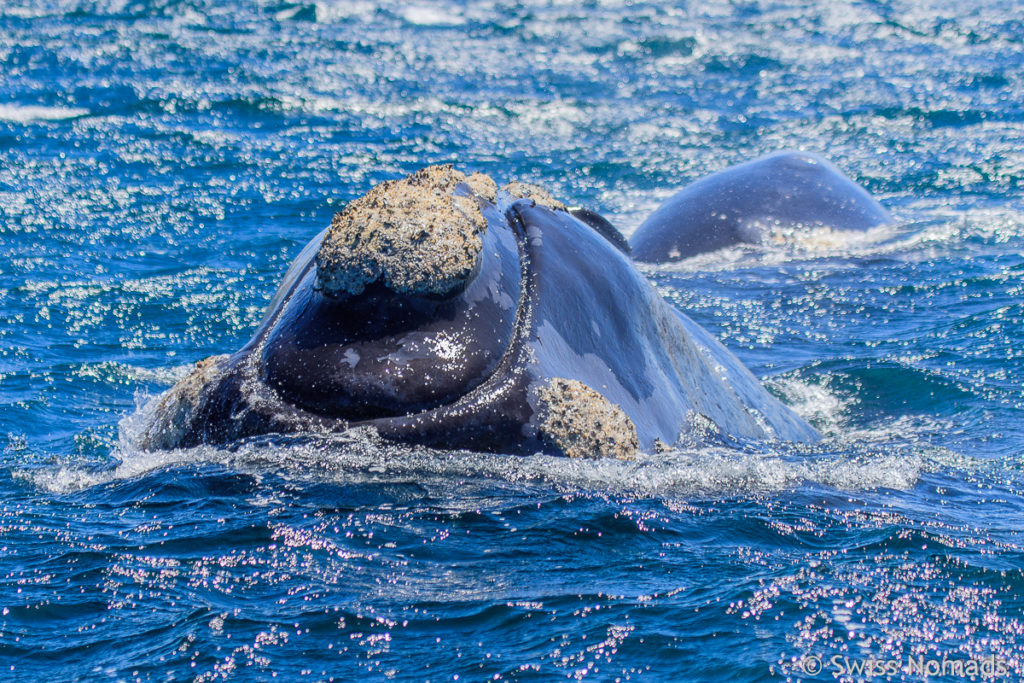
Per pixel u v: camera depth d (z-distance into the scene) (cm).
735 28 14600
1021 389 3828
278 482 2136
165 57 11381
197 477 2188
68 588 1944
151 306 4744
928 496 2550
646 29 14500
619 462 2308
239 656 1755
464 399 2191
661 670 1756
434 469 2147
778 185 5891
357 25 14350
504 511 2148
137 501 2222
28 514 2242
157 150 7981
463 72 11356
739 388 3150
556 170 7762
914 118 9450
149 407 3188
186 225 6184
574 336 2427
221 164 7650
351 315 2183
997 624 1928
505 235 2520
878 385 3947
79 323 4494
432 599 1908
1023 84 10781
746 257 5428
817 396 3875
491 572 1984
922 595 2019
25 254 5503
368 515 2095
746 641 1839
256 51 11994
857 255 5488
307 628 1825
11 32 12300
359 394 2144
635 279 2733
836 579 2053
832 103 10100
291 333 2220
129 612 1877
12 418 3300
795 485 2489
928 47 13075
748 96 10488
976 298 4947
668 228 5650
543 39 13600
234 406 2216
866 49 12975
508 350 2266
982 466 2878
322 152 8081
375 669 1731
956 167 7831
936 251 5634
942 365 4131
